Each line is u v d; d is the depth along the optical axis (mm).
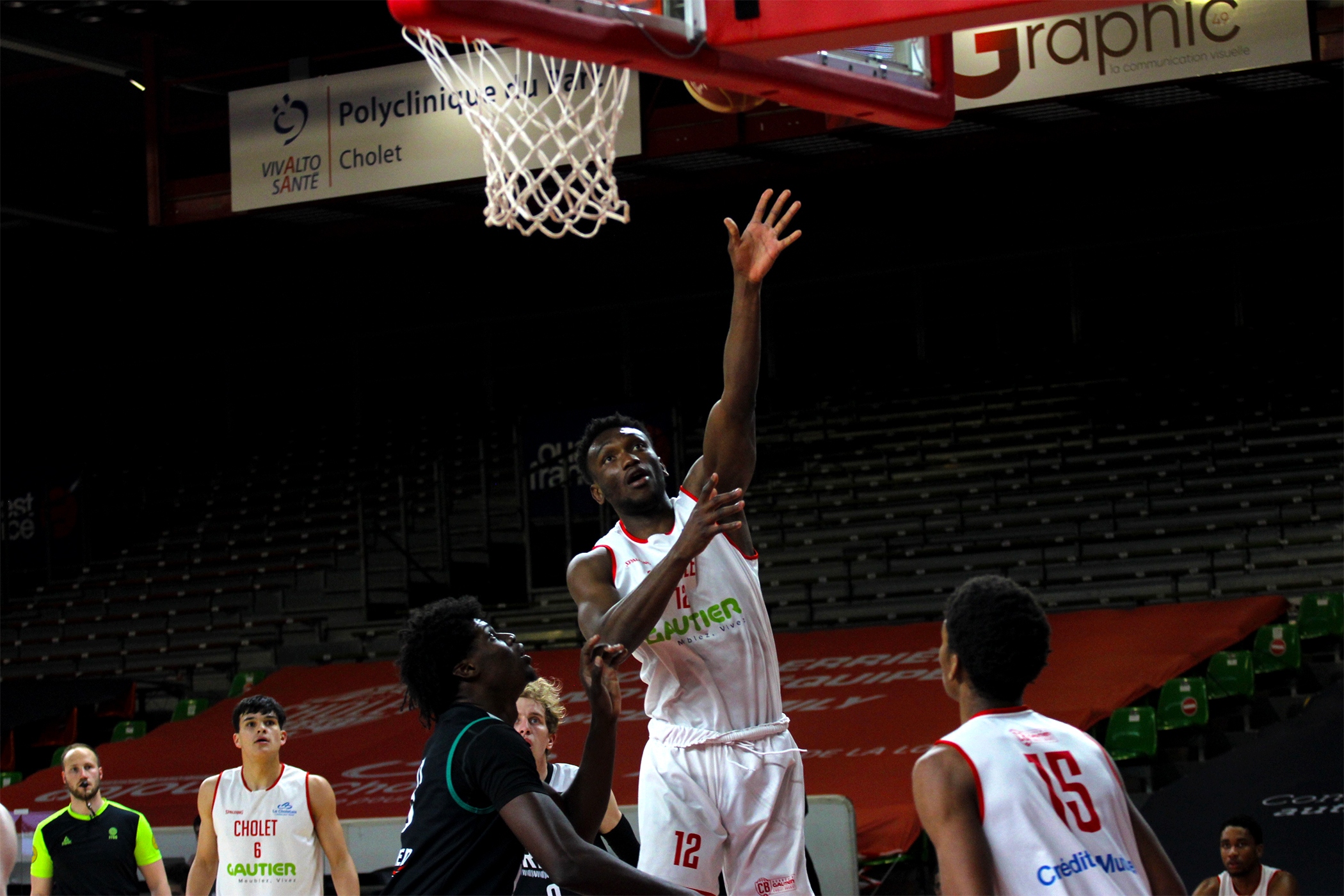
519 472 20094
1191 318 21891
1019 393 21094
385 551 21359
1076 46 13891
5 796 15094
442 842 3627
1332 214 21047
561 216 5625
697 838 4559
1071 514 18453
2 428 26828
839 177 20203
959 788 3127
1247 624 14320
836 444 21391
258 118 16703
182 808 13859
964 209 21938
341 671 18406
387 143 16078
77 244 21625
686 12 5070
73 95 19844
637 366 24719
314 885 7145
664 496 4699
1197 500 17781
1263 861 9641
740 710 4645
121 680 19047
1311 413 18812
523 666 3902
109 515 24344
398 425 24406
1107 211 22000
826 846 8672
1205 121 17906
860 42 5059
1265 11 13312
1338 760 10922
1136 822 3340
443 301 25250
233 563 22188
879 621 17891
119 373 27500
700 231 22547
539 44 4652
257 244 21250
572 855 3479
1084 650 14281
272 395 26750
